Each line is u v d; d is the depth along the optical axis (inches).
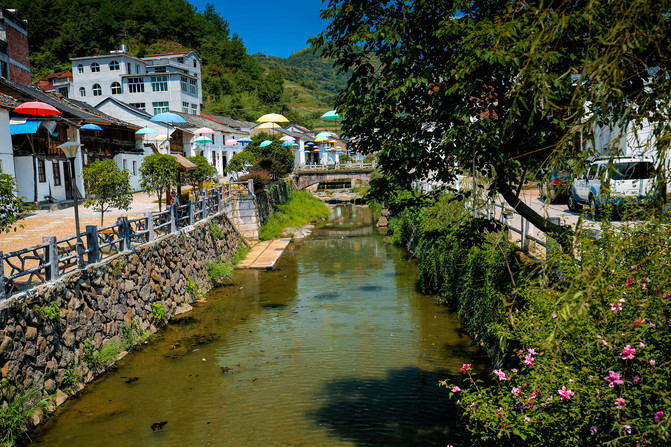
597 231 269.1
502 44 220.5
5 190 316.2
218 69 4291.3
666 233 154.9
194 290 661.9
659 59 166.2
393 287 700.0
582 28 211.8
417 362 426.9
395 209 323.9
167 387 391.5
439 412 343.0
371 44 269.6
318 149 3179.1
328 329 525.3
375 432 318.7
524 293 278.7
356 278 767.7
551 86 206.7
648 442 154.9
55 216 788.0
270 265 868.6
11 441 299.3
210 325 550.9
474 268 467.2
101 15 4065.0
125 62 2463.1
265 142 1722.4
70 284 387.2
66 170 1021.2
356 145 301.7
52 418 339.9
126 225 504.7
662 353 181.9
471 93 243.0
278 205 1460.4
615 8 152.0
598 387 182.4
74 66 2482.8
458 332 494.9
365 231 1359.5
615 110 159.2
